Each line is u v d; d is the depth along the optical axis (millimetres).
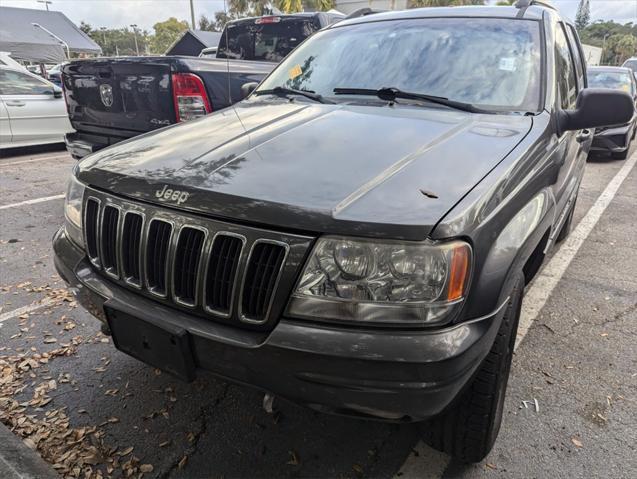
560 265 4141
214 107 4320
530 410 2389
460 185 1641
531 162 2008
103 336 2977
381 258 1439
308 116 2365
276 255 1519
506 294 1656
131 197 1833
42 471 1996
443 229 1441
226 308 1616
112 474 2012
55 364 2697
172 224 1691
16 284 3588
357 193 1565
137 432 2234
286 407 2402
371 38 3033
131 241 1827
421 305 1440
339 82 2838
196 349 1646
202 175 1750
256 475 2020
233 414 2357
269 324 1539
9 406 2365
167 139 2234
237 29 6848
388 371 1436
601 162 8617
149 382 2570
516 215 1799
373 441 2207
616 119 2387
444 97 2520
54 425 2256
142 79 4340
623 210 5770
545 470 2045
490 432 1892
